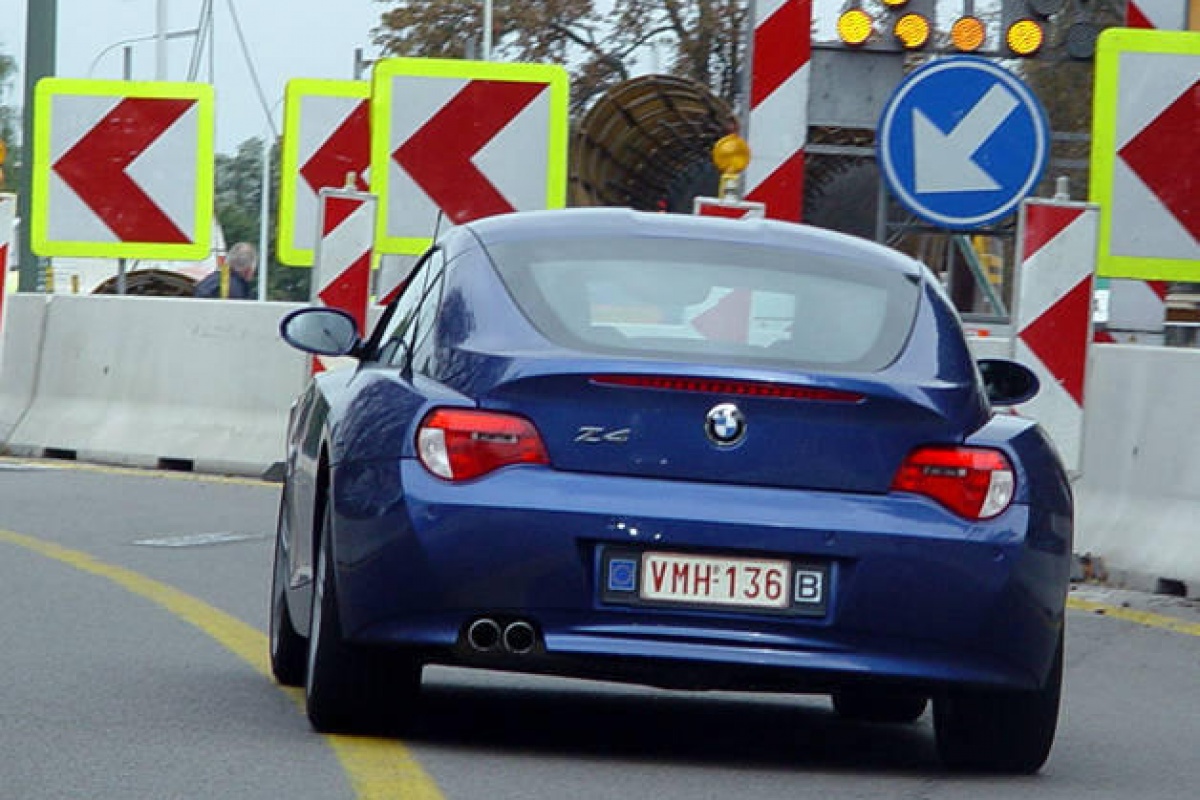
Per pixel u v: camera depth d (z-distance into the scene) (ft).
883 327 50.29
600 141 179.42
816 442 47.32
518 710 56.65
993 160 92.12
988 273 132.16
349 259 110.32
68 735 49.65
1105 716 60.44
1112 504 92.27
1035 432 49.39
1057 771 51.52
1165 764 53.11
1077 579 91.45
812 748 53.67
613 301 50.11
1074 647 73.97
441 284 51.49
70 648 63.31
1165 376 90.33
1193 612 83.30
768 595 46.75
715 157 101.50
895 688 47.62
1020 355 90.12
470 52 277.44
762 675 46.91
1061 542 48.29
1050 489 48.32
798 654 46.80
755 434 47.24
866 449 47.44
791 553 46.70
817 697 64.13
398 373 50.21
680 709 59.26
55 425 134.41
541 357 47.98
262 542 93.04
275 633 60.03
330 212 110.11
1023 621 47.60
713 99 172.04
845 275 51.88
